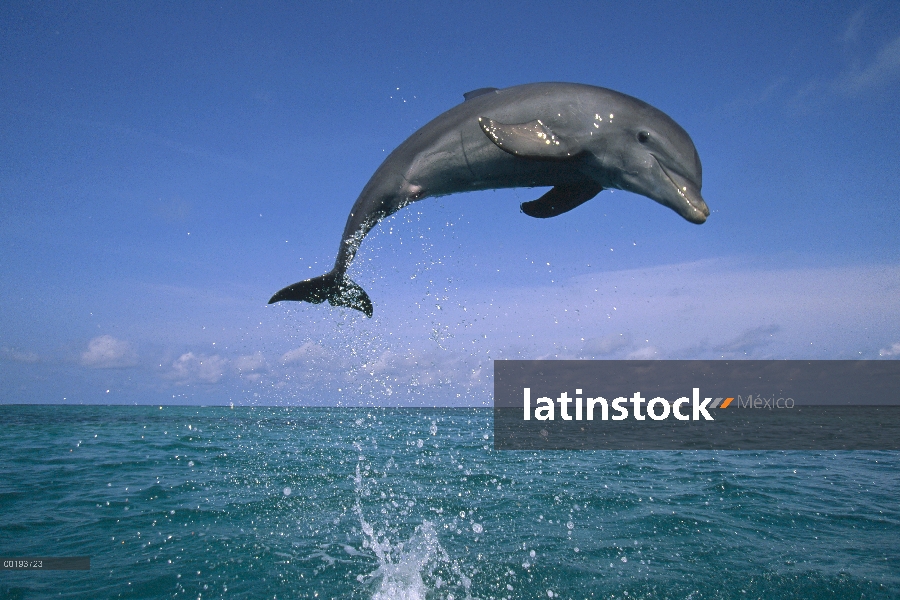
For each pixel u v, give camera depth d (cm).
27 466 1007
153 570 491
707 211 329
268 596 439
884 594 451
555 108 362
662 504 736
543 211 407
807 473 1023
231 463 1032
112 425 2073
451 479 886
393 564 503
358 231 451
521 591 454
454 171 397
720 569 501
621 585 465
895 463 1189
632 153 351
